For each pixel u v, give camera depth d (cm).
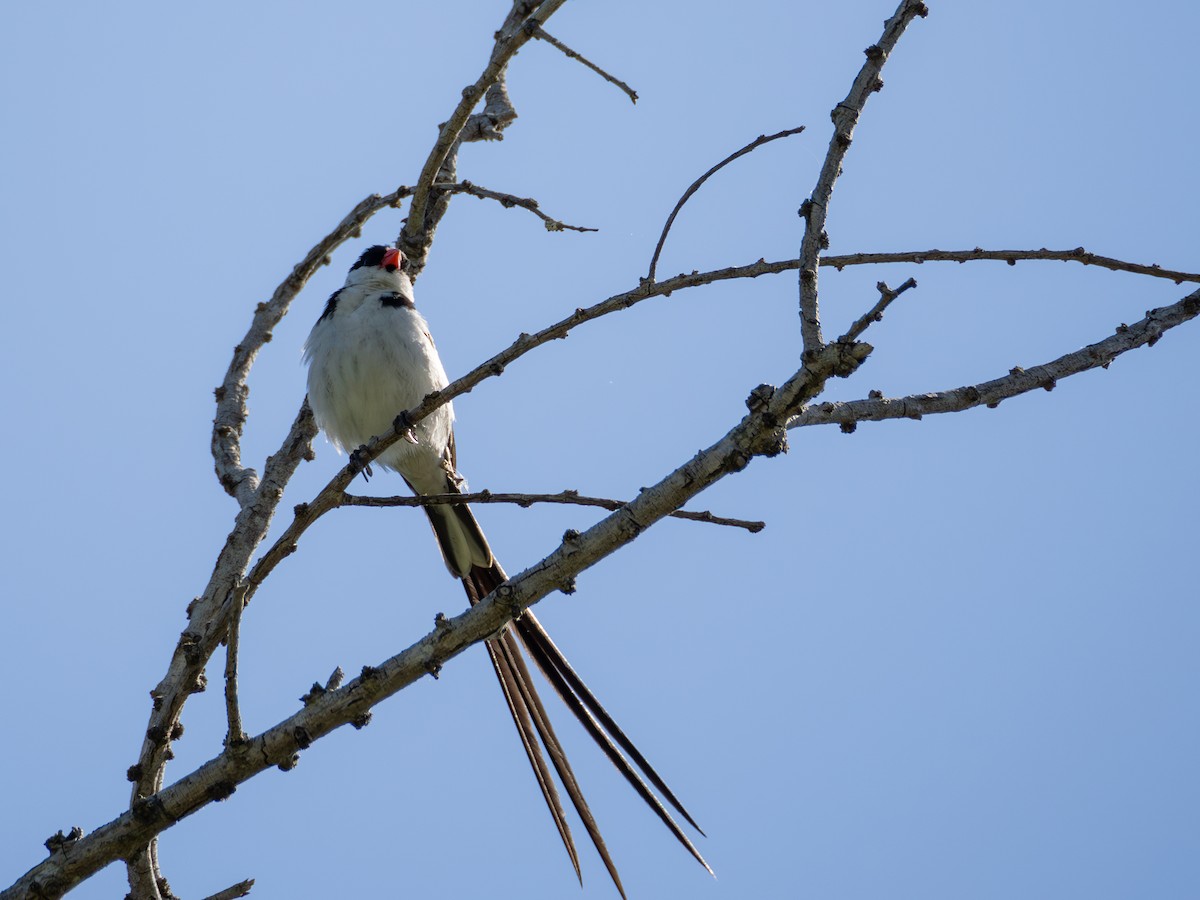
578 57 951
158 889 785
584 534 734
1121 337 794
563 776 780
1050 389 789
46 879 733
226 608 785
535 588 736
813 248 695
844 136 703
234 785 744
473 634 741
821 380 675
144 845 746
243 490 1012
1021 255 763
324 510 777
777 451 705
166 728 781
